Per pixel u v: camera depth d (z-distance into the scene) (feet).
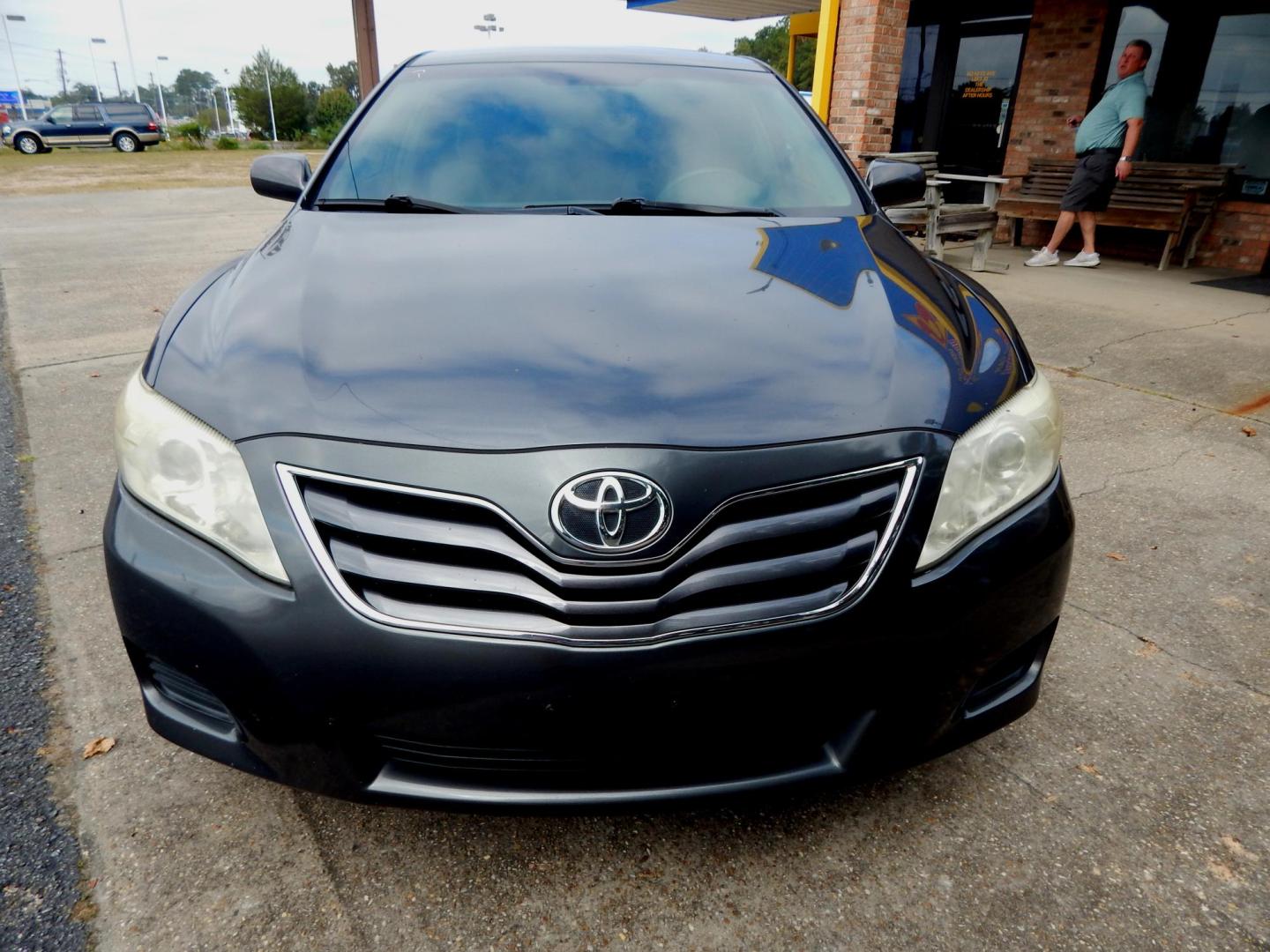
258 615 4.72
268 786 6.31
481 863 5.70
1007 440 5.40
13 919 5.23
